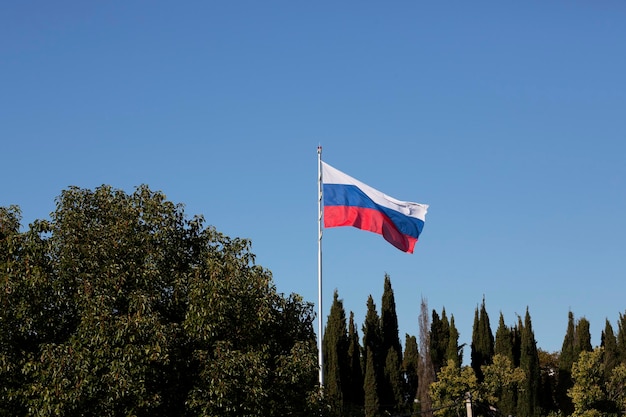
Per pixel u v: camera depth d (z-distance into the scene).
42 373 19.86
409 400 63.38
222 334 22.50
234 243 24.16
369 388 58.09
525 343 65.56
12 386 20.36
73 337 20.53
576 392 59.47
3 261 21.69
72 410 19.77
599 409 59.34
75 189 23.06
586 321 68.00
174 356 21.12
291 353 23.27
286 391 22.83
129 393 19.91
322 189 28.20
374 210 28.09
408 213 28.59
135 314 20.73
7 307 20.62
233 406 20.97
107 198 23.30
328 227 27.81
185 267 23.44
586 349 67.44
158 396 20.48
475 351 68.50
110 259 21.97
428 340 63.34
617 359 66.81
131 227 22.69
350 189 28.16
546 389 69.94
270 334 23.81
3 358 20.11
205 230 24.31
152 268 22.03
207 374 20.97
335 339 59.81
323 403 23.42
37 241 21.81
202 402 20.83
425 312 64.06
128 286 21.83
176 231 23.72
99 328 20.34
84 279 21.33
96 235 22.25
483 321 68.88
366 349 63.00
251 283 23.22
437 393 59.53
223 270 22.50
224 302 21.77
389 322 64.50
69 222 22.25
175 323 21.56
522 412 62.34
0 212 23.50
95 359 20.22
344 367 59.66
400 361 64.56
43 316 21.06
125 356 20.08
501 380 62.34
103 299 20.80
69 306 21.56
